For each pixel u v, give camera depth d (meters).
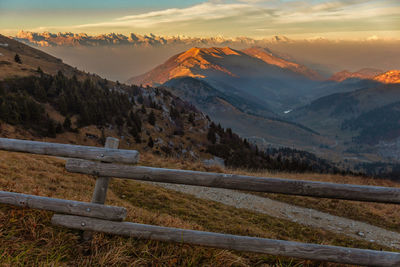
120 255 3.87
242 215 12.02
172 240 3.81
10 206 4.75
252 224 10.59
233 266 4.19
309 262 4.41
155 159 25.94
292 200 16.52
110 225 3.92
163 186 15.59
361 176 29.14
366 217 14.96
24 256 3.68
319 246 3.55
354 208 15.77
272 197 16.84
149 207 10.91
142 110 170.75
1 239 3.93
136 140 135.25
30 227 4.21
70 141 112.56
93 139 122.44
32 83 145.75
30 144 4.10
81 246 4.05
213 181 3.73
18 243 3.93
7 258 3.56
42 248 3.94
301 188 3.58
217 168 23.44
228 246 3.70
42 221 4.47
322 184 3.54
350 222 13.87
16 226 4.27
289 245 3.59
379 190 3.43
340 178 27.62
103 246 4.05
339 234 11.61
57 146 4.05
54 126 111.69
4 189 6.66
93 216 3.94
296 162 90.31
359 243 10.77
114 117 146.12
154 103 195.38
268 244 3.62
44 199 4.07
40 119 114.81
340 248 3.51
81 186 11.27
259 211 13.37
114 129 136.62
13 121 100.94
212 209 12.05
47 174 11.55
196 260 4.07
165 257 3.98
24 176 9.88
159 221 6.10
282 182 3.62
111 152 3.94
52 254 3.79
